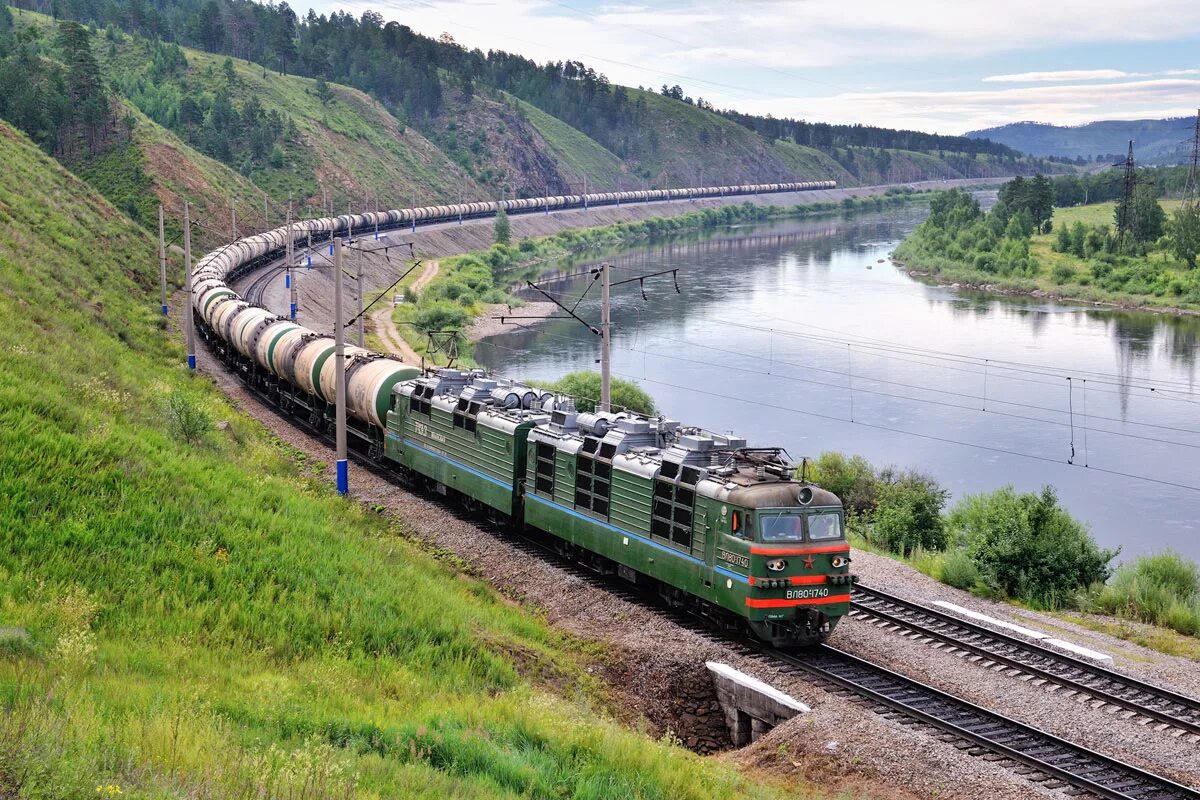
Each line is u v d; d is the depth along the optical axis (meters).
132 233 95.38
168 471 29.53
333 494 37.06
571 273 148.88
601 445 29.06
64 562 22.36
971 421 70.06
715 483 24.83
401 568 28.34
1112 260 141.12
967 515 41.38
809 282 132.38
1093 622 28.94
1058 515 33.38
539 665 23.41
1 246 54.69
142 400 41.16
